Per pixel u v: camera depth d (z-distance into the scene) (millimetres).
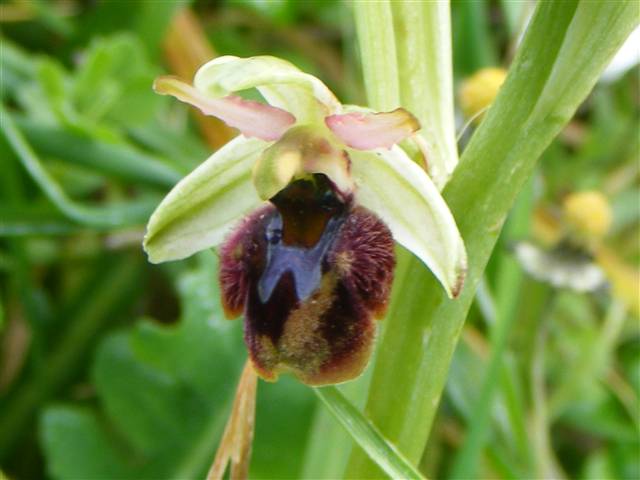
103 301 160
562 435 173
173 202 86
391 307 89
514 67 82
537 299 144
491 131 83
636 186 212
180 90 81
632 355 182
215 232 88
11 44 184
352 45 195
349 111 83
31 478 151
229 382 140
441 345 88
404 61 87
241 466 92
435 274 81
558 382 171
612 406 167
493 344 131
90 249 170
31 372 155
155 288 169
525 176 84
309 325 84
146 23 170
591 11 80
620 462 160
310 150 83
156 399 139
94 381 140
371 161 85
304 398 137
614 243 198
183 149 165
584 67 81
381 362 89
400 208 84
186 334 141
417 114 87
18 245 152
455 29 191
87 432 138
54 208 142
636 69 216
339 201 87
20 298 154
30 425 152
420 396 89
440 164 87
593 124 219
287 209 87
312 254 86
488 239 85
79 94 155
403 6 86
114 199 174
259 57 80
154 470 136
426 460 152
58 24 180
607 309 182
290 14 200
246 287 86
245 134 84
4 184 152
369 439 86
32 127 146
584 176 207
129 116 160
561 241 147
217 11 201
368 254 85
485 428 122
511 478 133
